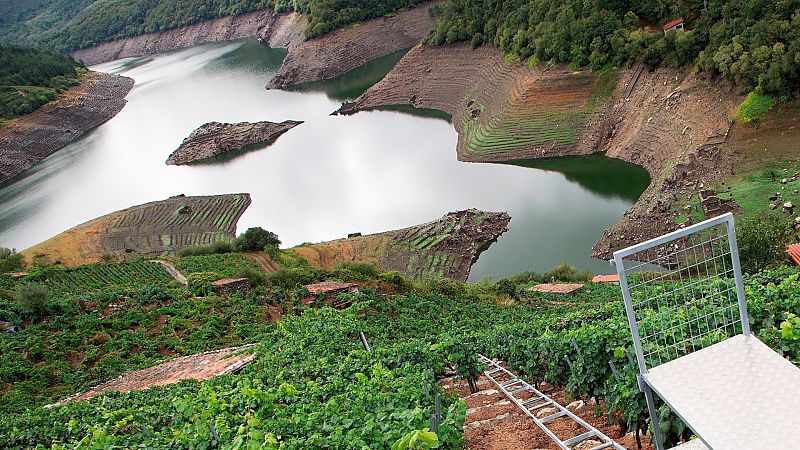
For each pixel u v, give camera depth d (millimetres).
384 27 159375
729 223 6215
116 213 90688
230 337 34094
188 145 122250
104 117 153500
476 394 15508
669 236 6203
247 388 13445
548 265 58594
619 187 69438
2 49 158500
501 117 88625
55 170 122250
